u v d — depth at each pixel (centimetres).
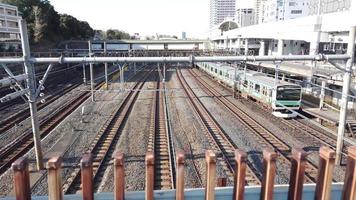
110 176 1112
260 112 2227
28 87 1080
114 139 1541
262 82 2344
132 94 2905
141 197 336
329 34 2502
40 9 5984
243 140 1545
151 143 1475
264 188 333
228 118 2005
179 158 319
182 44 7331
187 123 1862
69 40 6272
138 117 2017
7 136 1598
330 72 2192
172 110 2227
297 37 2866
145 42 6462
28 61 1035
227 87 3300
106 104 2431
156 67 5900
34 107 1120
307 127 1858
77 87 3350
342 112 1197
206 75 4616
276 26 3406
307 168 1205
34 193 990
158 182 1075
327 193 329
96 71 4981
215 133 1666
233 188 343
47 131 1688
